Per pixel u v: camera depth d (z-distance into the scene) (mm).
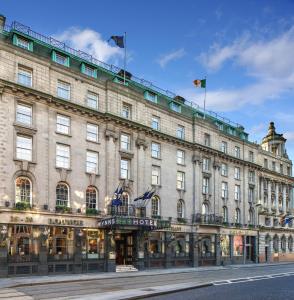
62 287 26547
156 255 45281
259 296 22484
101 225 39219
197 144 52625
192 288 26109
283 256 71875
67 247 37062
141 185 44625
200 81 55844
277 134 80000
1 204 32750
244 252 60844
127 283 29266
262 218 67750
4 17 37594
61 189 37562
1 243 32094
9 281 29422
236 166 61844
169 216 47812
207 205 54125
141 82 49656
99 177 40625
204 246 52312
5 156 33531
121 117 42781
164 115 49344
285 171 77688
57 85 38375
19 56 35500
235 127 65188
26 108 35844
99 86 41969
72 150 38688
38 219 34844
